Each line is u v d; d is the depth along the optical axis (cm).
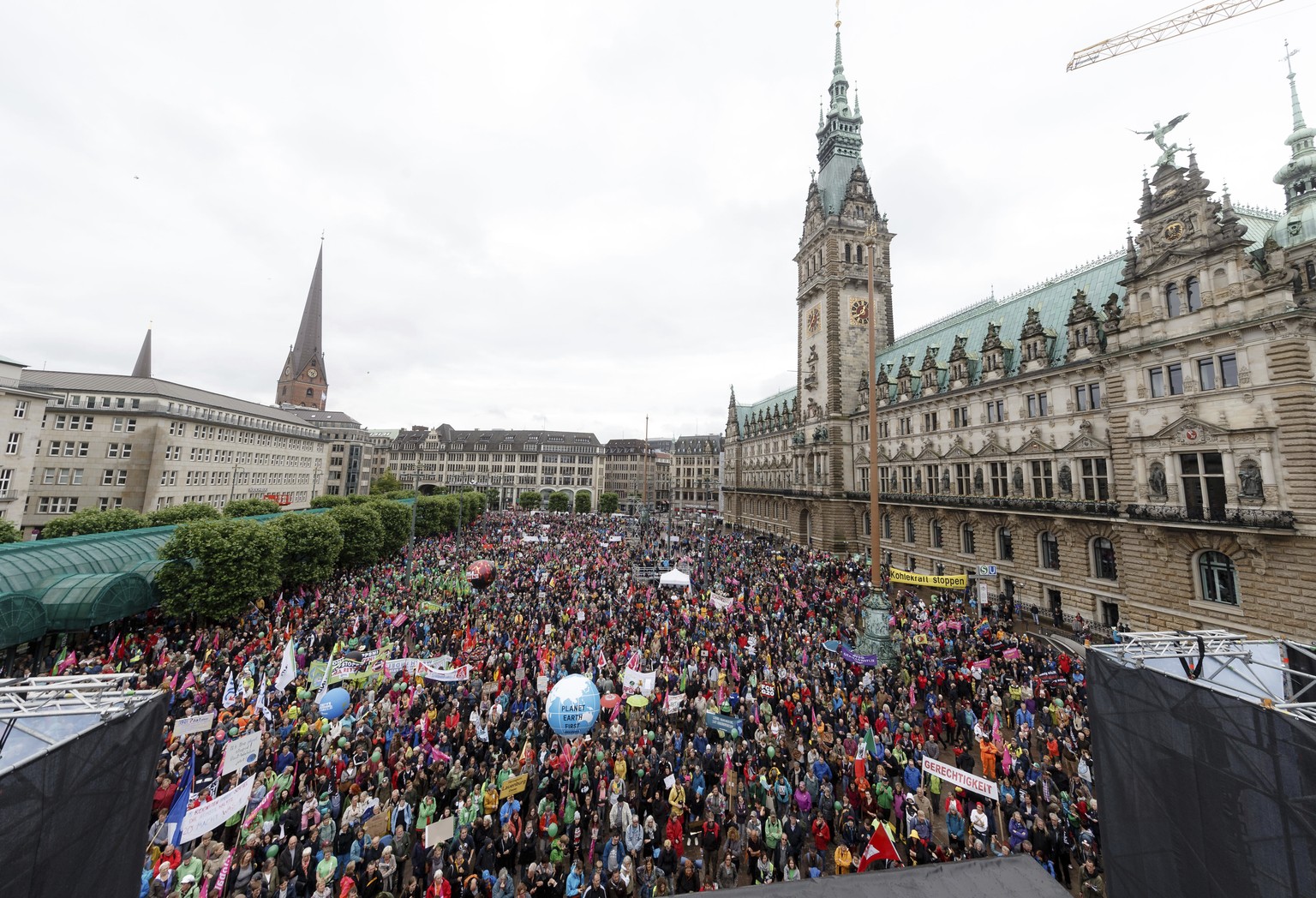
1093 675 1100
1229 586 3241
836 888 623
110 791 784
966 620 3744
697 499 19938
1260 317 3052
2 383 5759
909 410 6481
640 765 1864
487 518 11631
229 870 1344
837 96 8562
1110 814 1029
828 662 2855
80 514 4953
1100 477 4131
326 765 1850
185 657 2816
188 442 8406
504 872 1353
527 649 3003
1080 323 4375
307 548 4441
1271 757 782
